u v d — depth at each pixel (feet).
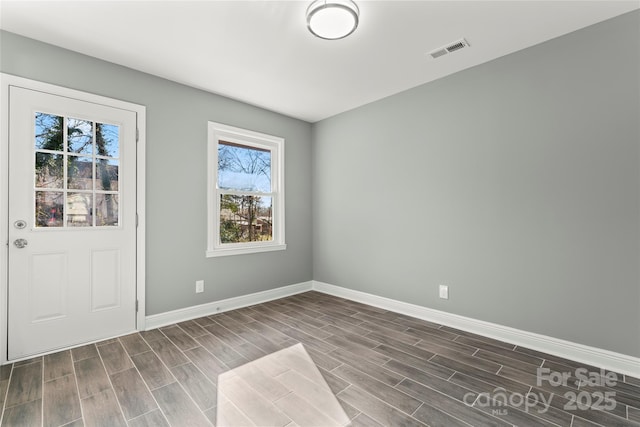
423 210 10.29
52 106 7.73
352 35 7.45
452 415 5.36
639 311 6.59
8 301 7.14
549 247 7.74
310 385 6.28
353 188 12.57
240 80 9.89
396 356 7.56
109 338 8.55
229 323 9.85
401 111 10.88
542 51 7.83
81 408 5.50
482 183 8.91
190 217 10.28
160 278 9.59
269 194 12.80
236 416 5.31
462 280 9.35
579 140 7.30
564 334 7.52
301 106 12.28
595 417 5.32
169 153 9.81
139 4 6.33
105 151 8.56
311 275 14.37
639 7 6.53
